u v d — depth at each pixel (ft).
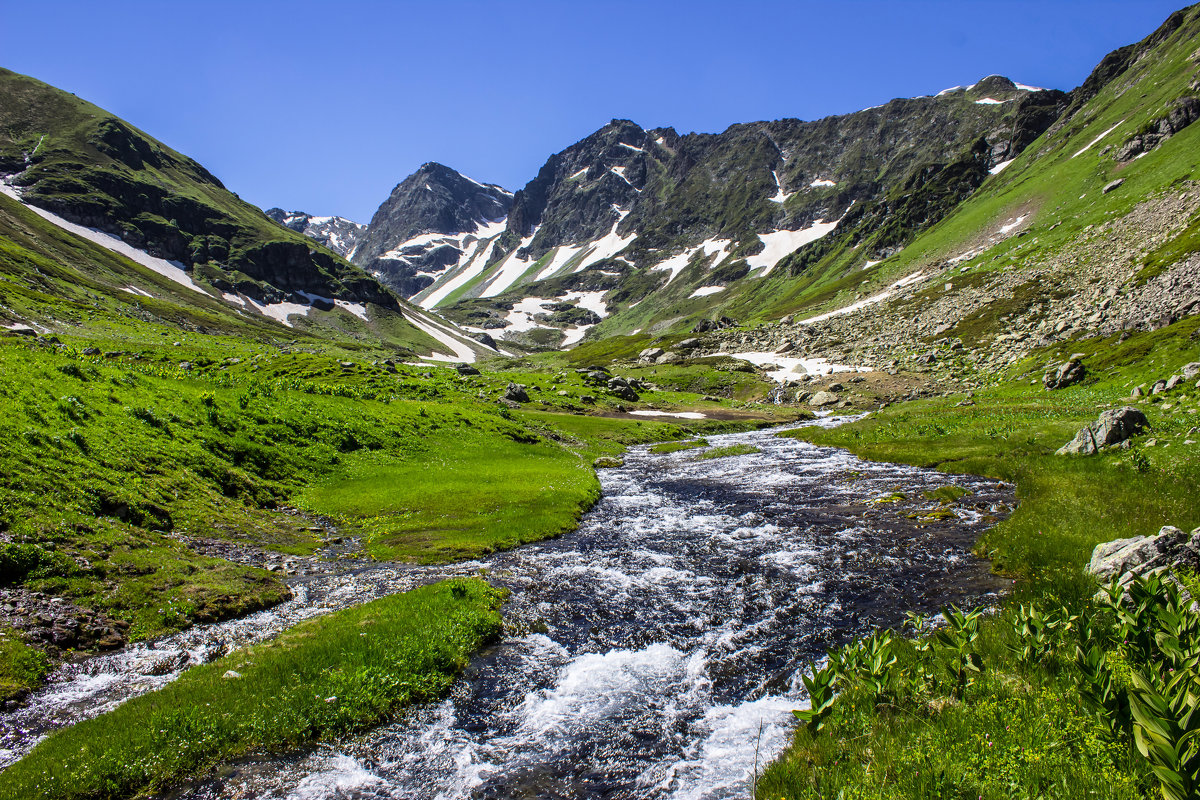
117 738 40.70
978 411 214.48
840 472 145.79
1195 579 42.65
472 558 87.76
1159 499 75.31
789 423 294.25
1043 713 30.01
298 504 106.52
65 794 36.22
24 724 43.29
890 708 35.83
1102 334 279.49
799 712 33.68
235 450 111.14
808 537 90.94
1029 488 100.83
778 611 63.67
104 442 85.81
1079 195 544.21
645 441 240.53
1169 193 392.27
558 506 114.73
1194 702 19.84
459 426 177.27
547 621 64.13
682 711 45.96
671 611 65.36
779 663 52.37
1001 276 464.24
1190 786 18.33
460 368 410.93
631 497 130.93
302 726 43.70
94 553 63.67
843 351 457.27
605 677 51.88
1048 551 68.90
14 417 78.23
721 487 137.69
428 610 63.57
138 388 113.39
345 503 110.93
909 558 77.30
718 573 76.84
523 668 53.98
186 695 46.32
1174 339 214.07
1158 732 19.67
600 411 308.40
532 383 375.25
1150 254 329.93
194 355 312.29
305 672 50.19
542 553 89.66
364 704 46.60
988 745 27.73
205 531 81.15
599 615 65.21
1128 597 43.83
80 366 107.55
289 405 143.74
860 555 80.23
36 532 61.31
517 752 41.91
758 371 458.91
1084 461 106.83
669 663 53.83
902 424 211.00
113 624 56.49
